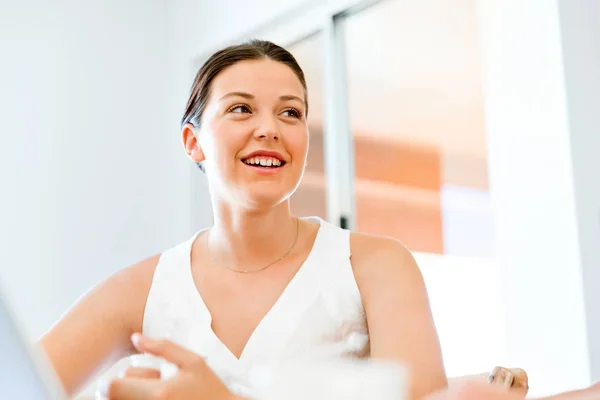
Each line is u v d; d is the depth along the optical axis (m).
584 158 1.72
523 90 1.83
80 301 0.88
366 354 0.81
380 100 2.75
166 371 0.51
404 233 2.90
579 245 1.67
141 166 3.12
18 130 2.78
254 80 0.81
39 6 2.90
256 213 0.81
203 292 0.85
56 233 2.81
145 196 3.11
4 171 2.72
